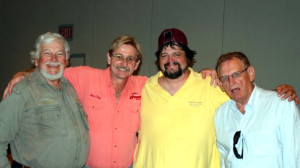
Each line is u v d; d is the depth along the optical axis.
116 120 2.10
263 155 1.59
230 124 1.77
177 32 2.03
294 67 3.32
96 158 2.08
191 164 1.81
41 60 1.83
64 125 1.79
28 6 5.21
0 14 5.46
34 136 1.72
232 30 3.65
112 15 4.47
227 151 1.79
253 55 3.52
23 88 1.72
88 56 4.63
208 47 3.77
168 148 1.84
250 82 1.73
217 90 1.95
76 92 2.09
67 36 4.82
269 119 1.61
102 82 2.15
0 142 1.65
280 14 3.41
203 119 1.88
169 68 1.98
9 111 1.65
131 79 2.28
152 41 4.14
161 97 1.98
